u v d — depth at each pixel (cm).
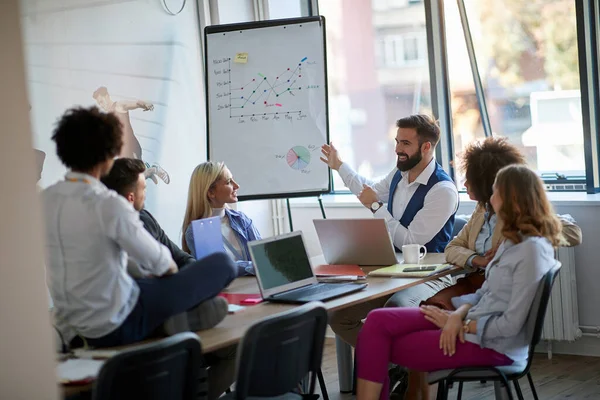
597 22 474
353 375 434
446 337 295
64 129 258
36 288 198
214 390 315
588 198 468
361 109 580
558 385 420
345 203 553
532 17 496
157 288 263
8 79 192
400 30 552
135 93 494
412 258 377
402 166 427
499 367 296
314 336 275
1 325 190
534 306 289
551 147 508
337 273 357
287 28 480
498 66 518
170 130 521
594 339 471
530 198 291
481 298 307
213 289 272
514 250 289
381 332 307
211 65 492
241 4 566
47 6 439
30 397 196
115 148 263
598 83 481
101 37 471
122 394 223
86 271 252
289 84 479
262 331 245
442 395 299
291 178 479
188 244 382
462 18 522
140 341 264
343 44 579
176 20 526
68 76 451
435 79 534
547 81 501
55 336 258
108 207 253
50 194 258
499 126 527
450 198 420
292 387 267
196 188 398
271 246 326
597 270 465
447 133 544
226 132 488
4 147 191
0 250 190
